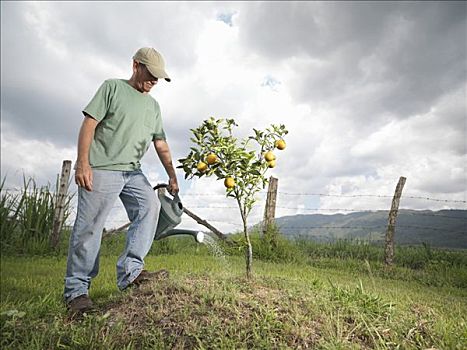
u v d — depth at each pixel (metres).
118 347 3.02
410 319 3.55
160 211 4.32
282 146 4.33
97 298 4.48
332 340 2.94
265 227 10.45
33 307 3.78
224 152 4.16
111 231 11.00
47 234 10.27
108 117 3.97
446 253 9.30
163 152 4.50
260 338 2.95
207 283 3.97
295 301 3.62
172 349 2.95
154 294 3.69
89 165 3.85
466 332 3.25
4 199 10.20
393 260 9.60
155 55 4.07
